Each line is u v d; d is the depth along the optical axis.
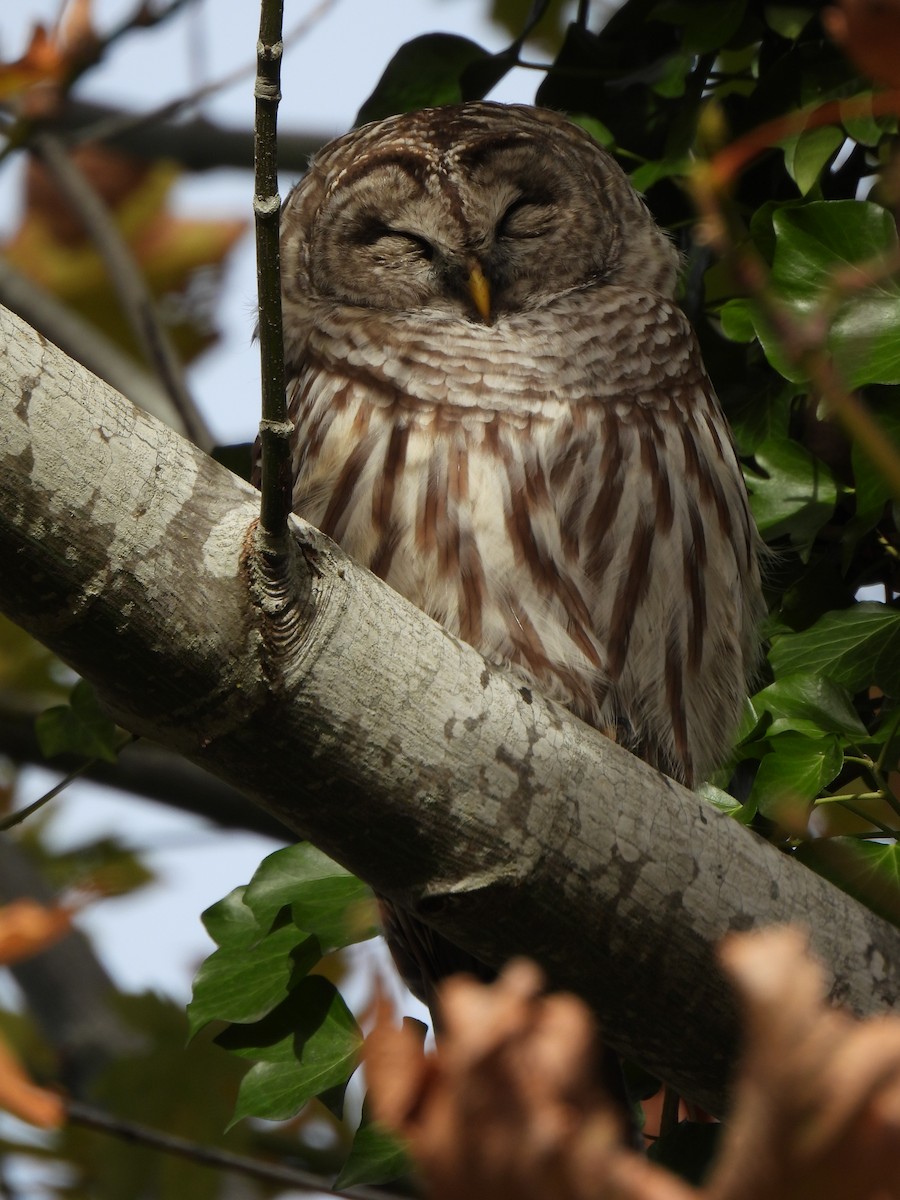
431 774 5.04
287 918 6.75
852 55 2.32
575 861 5.12
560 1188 1.70
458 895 5.09
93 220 12.90
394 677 5.00
